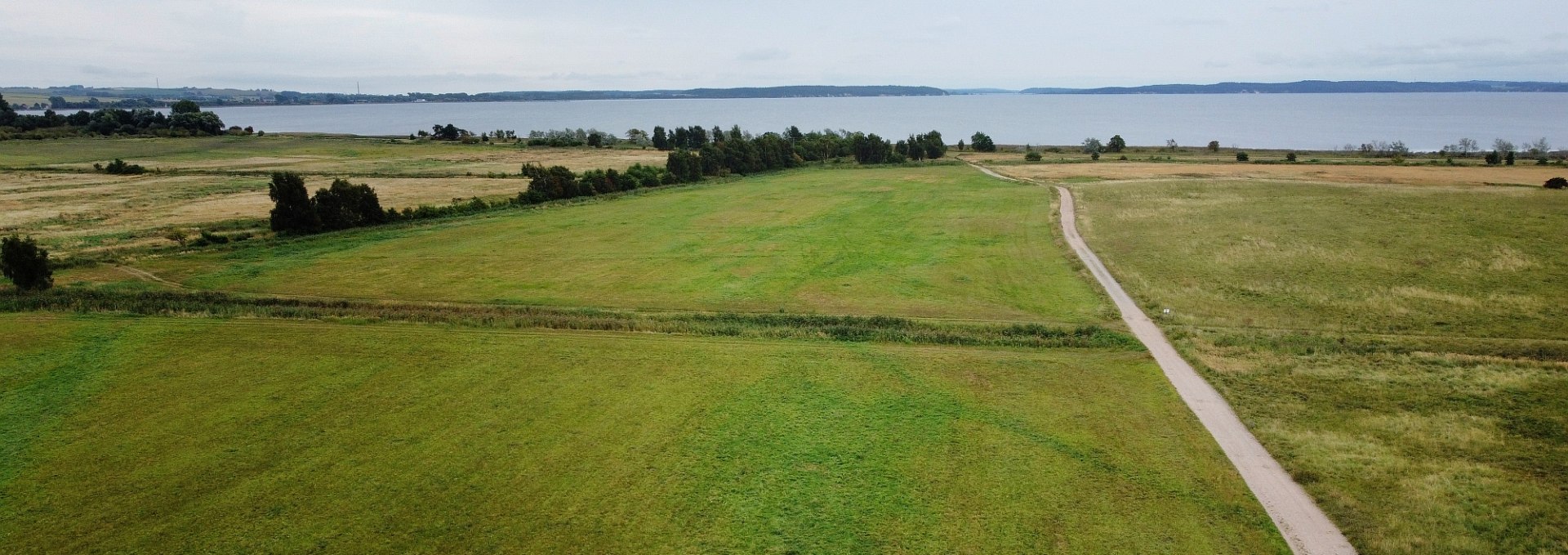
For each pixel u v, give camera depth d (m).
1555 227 54.31
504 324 35.97
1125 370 29.53
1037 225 62.47
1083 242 55.25
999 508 19.88
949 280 45.44
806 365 29.98
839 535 18.80
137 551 18.27
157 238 60.94
